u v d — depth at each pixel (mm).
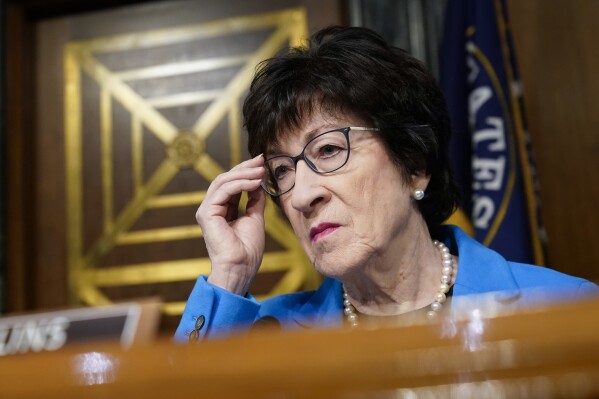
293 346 218
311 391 205
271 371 209
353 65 1059
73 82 2688
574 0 2098
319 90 1050
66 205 2631
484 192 1996
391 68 1075
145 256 2557
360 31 1122
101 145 2639
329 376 205
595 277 2021
